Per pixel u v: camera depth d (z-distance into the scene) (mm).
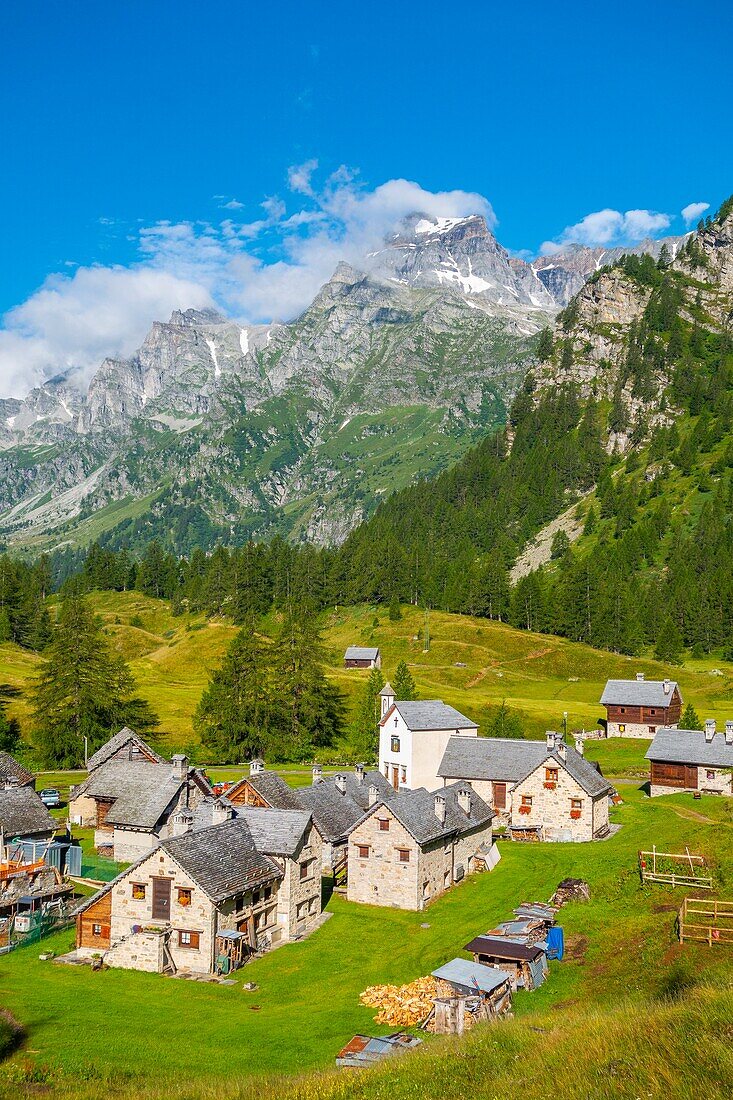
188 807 76312
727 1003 28125
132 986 50281
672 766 101062
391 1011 44219
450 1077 28438
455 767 93625
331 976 51781
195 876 53312
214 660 192750
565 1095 24375
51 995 48344
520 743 94250
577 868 71312
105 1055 40312
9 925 60406
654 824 84000
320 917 63094
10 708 140500
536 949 49781
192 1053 40656
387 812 66000
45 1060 39531
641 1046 26500
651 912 57219
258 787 73125
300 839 61000
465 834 72875
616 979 47094
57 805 94875
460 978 45906
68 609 127312
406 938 58156
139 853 73938
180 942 53469
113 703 124875
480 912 62688
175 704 151625
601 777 87125
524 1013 43156
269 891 58719
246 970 53250
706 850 69188
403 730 100438
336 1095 28812
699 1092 22641
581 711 153875
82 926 56250
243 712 127938
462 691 174125
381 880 65750
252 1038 42406
